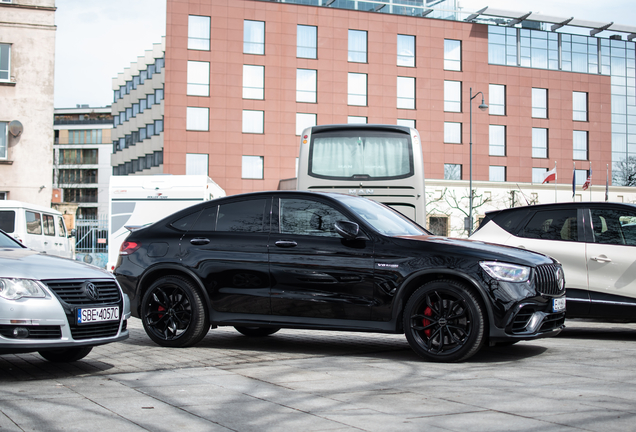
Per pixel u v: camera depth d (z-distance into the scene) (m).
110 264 17.05
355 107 49.00
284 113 47.72
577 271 8.94
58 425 4.11
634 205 8.96
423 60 50.50
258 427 4.10
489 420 4.24
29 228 17.64
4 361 6.73
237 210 7.77
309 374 5.93
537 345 8.00
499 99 52.34
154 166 67.62
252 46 47.47
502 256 6.64
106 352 7.34
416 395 5.03
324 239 7.20
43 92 31.25
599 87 54.75
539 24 54.31
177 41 46.44
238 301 7.44
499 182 44.72
